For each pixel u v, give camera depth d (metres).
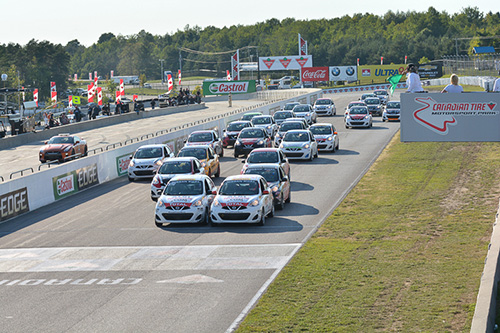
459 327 15.71
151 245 26.16
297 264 22.19
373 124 74.50
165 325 16.72
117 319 17.30
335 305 17.66
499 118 26.80
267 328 16.06
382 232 26.92
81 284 20.97
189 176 31.34
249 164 34.41
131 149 50.03
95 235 28.47
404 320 16.33
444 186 36.94
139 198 37.53
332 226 28.42
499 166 42.50
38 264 23.92
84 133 81.69
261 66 170.88
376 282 19.72
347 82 193.50
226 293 19.33
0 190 32.94
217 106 127.00
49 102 160.00
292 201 34.81
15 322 17.39
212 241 26.44
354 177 41.38
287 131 50.62
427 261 22.05
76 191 41.16
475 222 28.12
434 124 27.33
